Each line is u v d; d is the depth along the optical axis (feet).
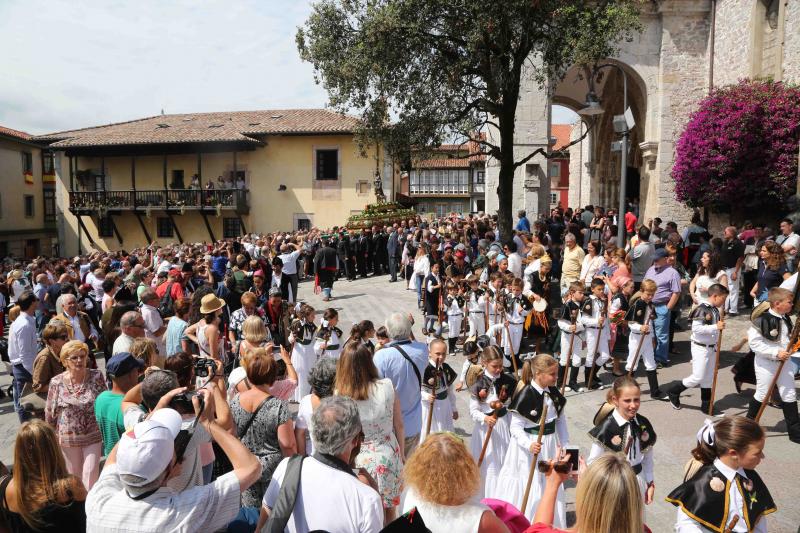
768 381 21.25
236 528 9.91
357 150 101.19
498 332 30.25
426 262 46.88
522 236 48.34
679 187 65.41
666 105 71.97
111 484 8.99
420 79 45.85
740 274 44.70
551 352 31.91
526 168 70.74
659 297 31.45
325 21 45.24
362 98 46.03
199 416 9.92
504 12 39.81
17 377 24.13
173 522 8.43
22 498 9.47
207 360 13.23
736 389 27.14
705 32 71.51
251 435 13.05
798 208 44.24
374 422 13.01
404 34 42.73
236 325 26.78
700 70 71.87
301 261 71.36
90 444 16.19
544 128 70.33
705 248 42.01
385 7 41.47
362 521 8.98
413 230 66.03
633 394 13.38
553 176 195.11
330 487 9.05
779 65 59.82
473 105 47.34
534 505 14.82
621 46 71.41
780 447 20.88
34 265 54.44
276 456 12.98
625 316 27.68
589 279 36.58
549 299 34.73
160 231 108.58
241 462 9.54
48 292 34.76
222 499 8.92
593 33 40.52
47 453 9.64
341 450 9.43
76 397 16.06
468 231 60.44
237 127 105.09
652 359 26.40
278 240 69.92
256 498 12.91
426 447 8.44
